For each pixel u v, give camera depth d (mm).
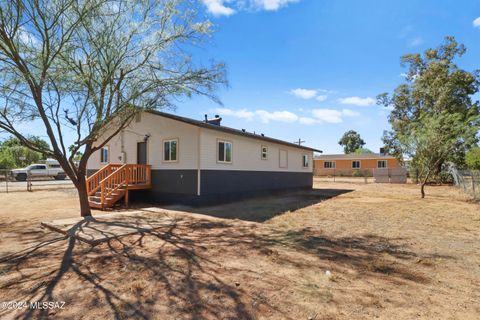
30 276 3621
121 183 10375
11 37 5773
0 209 9609
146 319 2576
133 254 4555
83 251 4734
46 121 6770
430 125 12977
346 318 2609
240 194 12484
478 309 2799
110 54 6934
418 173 24016
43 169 27891
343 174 38188
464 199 12672
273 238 5691
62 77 6480
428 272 3830
